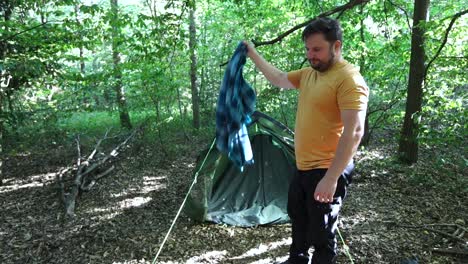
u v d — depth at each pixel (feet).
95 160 25.90
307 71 7.32
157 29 21.20
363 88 6.19
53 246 15.19
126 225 16.99
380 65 27.20
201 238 15.74
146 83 27.68
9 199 20.52
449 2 27.68
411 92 22.72
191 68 34.30
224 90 8.75
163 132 32.63
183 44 22.35
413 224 15.88
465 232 14.88
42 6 25.12
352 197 19.22
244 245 15.12
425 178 20.89
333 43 6.25
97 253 14.61
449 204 17.95
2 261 14.15
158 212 18.38
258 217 17.39
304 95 6.96
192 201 17.26
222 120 8.73
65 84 28.94
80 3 25.39
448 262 12.84
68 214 18.11
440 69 21.56
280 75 7.82
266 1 29.09
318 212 6.89
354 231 15.35
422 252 13.53
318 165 6.88
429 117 20.38
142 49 21.83
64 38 24.91
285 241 15.38
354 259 13.19
